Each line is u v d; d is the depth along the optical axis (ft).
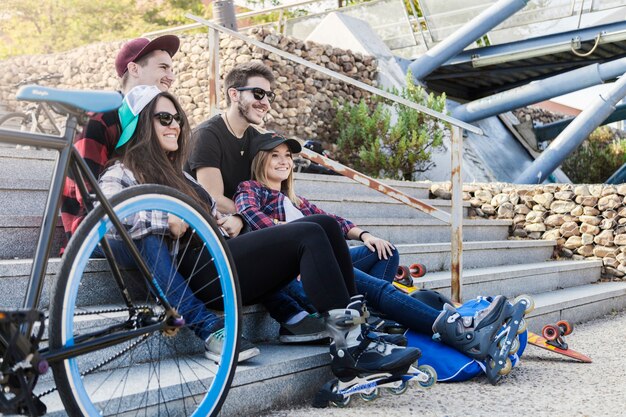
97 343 5.73
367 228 16.97
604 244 20.77
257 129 10.71
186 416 6.97
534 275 17.53
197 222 6.79
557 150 31.01
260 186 9.78
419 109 12.90
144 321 6.25
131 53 10.33
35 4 56.90
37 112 10.12
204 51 29.91
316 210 10.60
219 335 7.43
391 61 35.19
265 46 12.94
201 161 9.96
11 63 38.32
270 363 8.03
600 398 9.10
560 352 11.58
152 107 7.89
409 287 11.85
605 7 34.24
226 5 29.19
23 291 7.78
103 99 5.83
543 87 33.40
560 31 35.68
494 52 37.40
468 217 22.58
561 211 21.39
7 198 10.29
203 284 7.84
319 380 8.71
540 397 9.07
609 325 16.06
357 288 9.59
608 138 46.93
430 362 9.69
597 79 32.17
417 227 18.58
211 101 13.52
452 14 37.42
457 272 13.28
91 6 57.62
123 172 7.73
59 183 5.67
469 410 8.32
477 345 9.53
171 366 7.62
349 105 30.66
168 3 60.85
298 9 60.34
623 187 20.59
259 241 8.11
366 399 8.39
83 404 5.73
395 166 28.14
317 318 8.83
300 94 29.55
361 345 7.89
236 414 7.63
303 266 7.96
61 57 37.14
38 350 5.36
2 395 5.25
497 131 38.81
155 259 7.45
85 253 5.74
